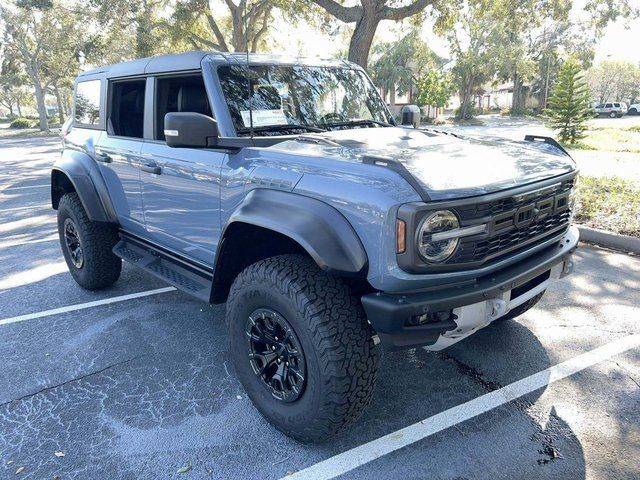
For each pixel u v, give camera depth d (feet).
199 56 11.45
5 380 11.53
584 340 12.78
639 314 14.17
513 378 11.23
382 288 7.78
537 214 9.14
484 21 151.33
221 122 10.70
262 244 10.04
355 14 44.96
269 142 10.34
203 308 15.21
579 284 16.49
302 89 12.30
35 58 128.98
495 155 9.68
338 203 8.16
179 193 11.71
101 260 15.66
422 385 11.03
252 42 89.30
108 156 14.35
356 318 8.27
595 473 8.38
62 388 11.16
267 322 9.10
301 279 8.38
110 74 14.67
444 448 9.07
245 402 10.55
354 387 8.23
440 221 7.63
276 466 8.71
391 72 163.94
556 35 183.52
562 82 66.90
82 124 16.44
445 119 156.87
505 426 9.62
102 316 14.76
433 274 7.78
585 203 24.58
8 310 15.34
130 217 14.08
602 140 71.92
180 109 12.06
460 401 10.43
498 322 13.64
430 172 8.15
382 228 7.61
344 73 13.55
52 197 17.51
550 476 8.33
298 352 8.51
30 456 9.05
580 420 9.73
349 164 8.38
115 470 8.69
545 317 14.12
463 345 12.67
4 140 104.73
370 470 8.58
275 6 82.58
